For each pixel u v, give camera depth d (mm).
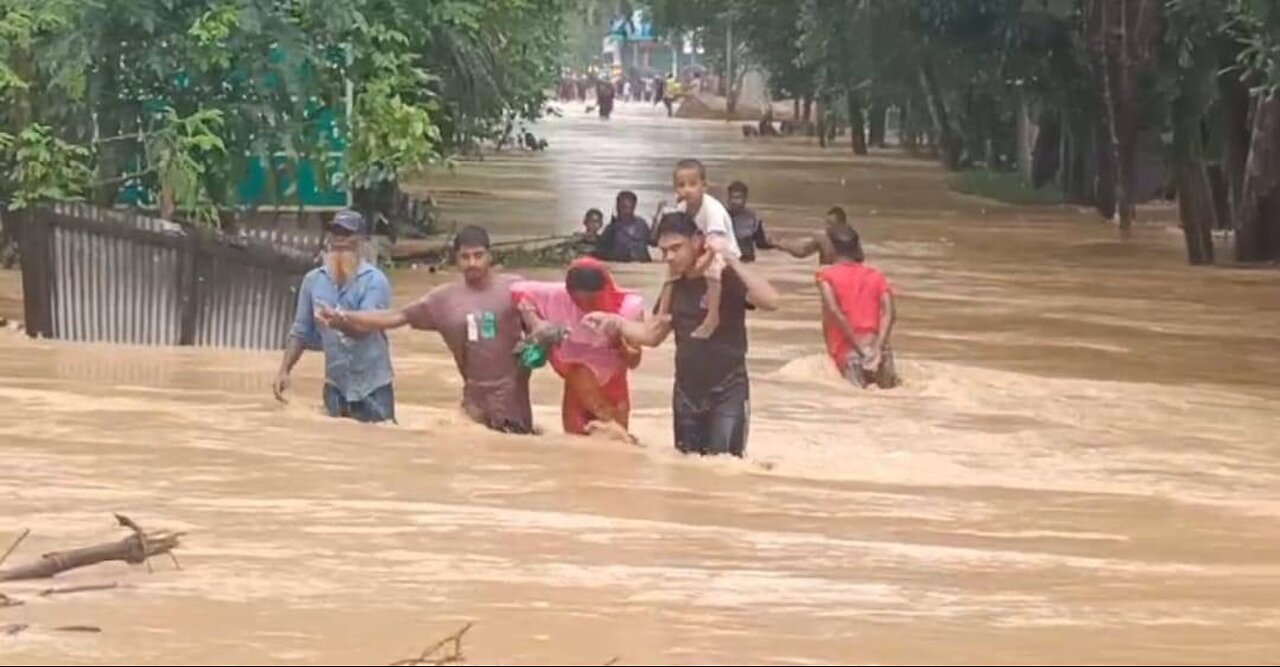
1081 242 71188
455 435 26188
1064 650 15172
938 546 20047
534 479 23297
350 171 50094
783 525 20953
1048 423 30797
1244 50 59625
